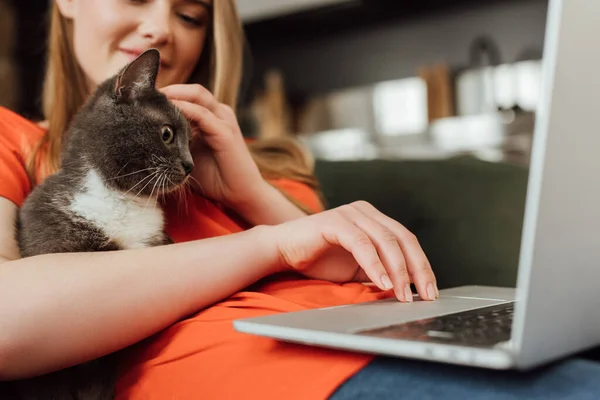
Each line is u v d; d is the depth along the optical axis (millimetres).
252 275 832
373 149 3867
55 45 1238
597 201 563
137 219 1016
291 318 698
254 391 648
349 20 4000
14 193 994
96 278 722
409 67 3930
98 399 826
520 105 3535
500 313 725
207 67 1436
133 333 731
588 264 570
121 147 1023
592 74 535
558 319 546
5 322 670
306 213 1259
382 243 858
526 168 1710
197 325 755
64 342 689
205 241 836
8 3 3293
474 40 3770
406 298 836
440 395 558
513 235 1557
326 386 609
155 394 734
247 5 3951
